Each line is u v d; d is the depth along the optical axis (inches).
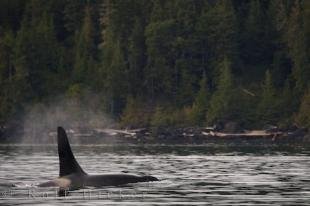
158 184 5295.3
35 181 5743.1
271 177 6008.9
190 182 5511.8
